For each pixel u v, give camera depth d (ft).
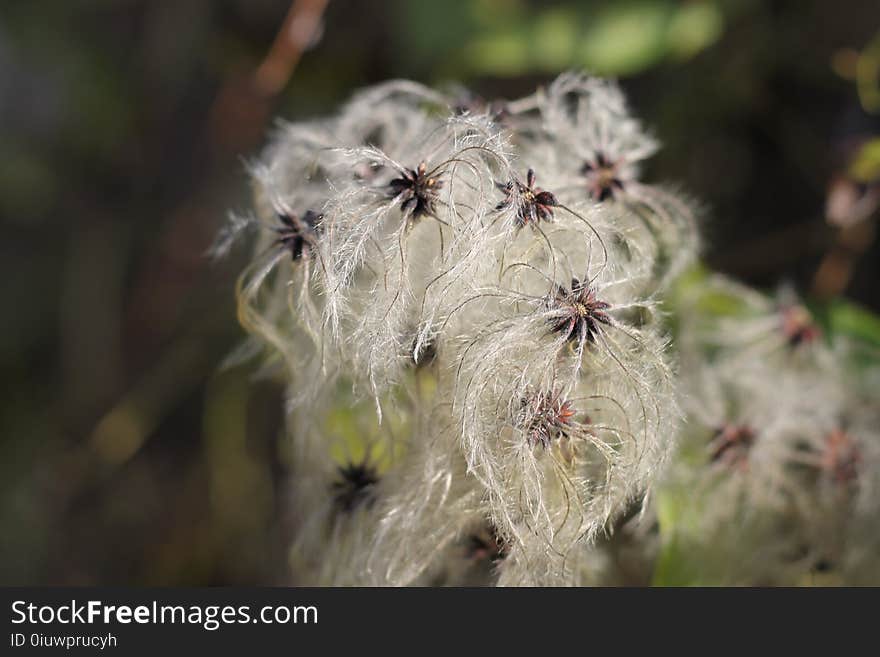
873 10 1.11
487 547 0.85
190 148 1.28
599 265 0.82
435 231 0.82
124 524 1.33
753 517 0.91
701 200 1.16
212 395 1.28
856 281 1.14
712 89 1.14
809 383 0.95
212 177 1.27
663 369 0.82
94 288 1.34
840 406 0.95
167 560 1.31
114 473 1.34
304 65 1.20
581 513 0.82
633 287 0.85
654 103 1.15
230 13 1.24
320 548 0.90
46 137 1.33
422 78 1.13
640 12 1.09
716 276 0.99
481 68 1.10
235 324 1.27
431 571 0.88
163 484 1.32
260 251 0.87
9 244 1.37
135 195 1.33
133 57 1.29
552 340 0.80
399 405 0.85
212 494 1.29
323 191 0.86
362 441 0.87
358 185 0.83
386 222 0.83
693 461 0.90
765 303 0.99
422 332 0.81
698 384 0.93
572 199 0.85
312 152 0.90
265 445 1.27
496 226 0.81
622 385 0.82
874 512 0.92
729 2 1.09
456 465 0.83
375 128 0.91
